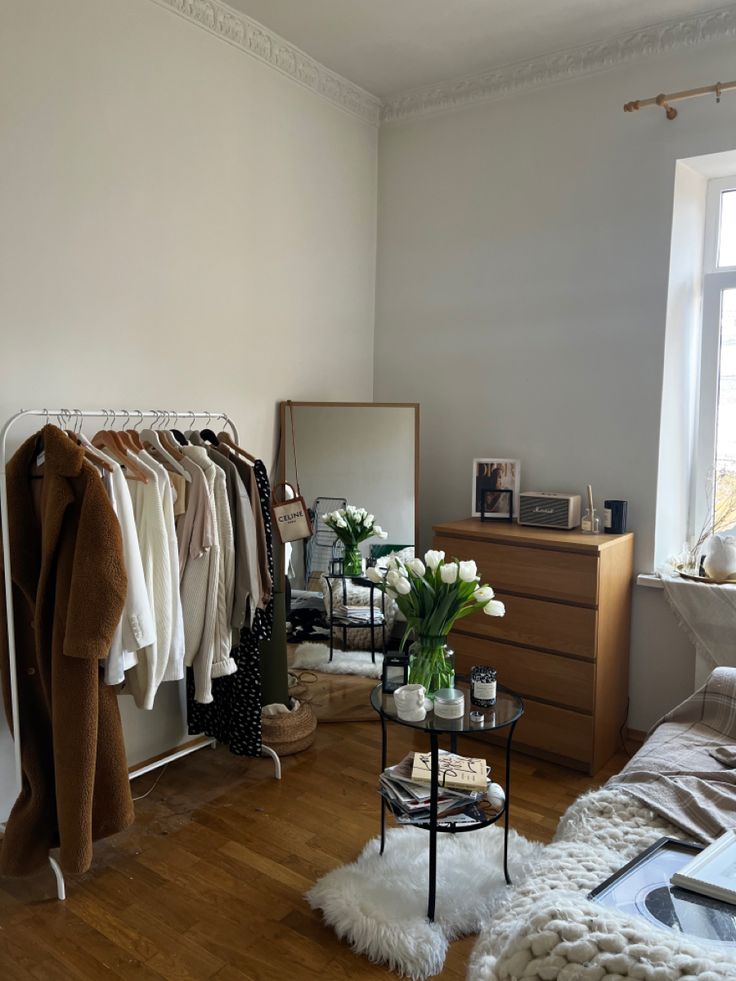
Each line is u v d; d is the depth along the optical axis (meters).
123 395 2.73
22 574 2.17
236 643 2.71
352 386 3.87
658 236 3.08
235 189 3.13
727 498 3.30
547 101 3.35
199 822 2.54
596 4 2.89
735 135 2.88
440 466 3.80
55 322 2.50
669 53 3.02
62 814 2.08
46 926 2.04
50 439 2.05
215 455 2.68
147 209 2.77
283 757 3.03
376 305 3.98
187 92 2.90
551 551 2.96
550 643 2.99
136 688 2.34
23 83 2.36
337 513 3.50
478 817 2.08
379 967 1.90
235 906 2.12
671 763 2.07
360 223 3.85
